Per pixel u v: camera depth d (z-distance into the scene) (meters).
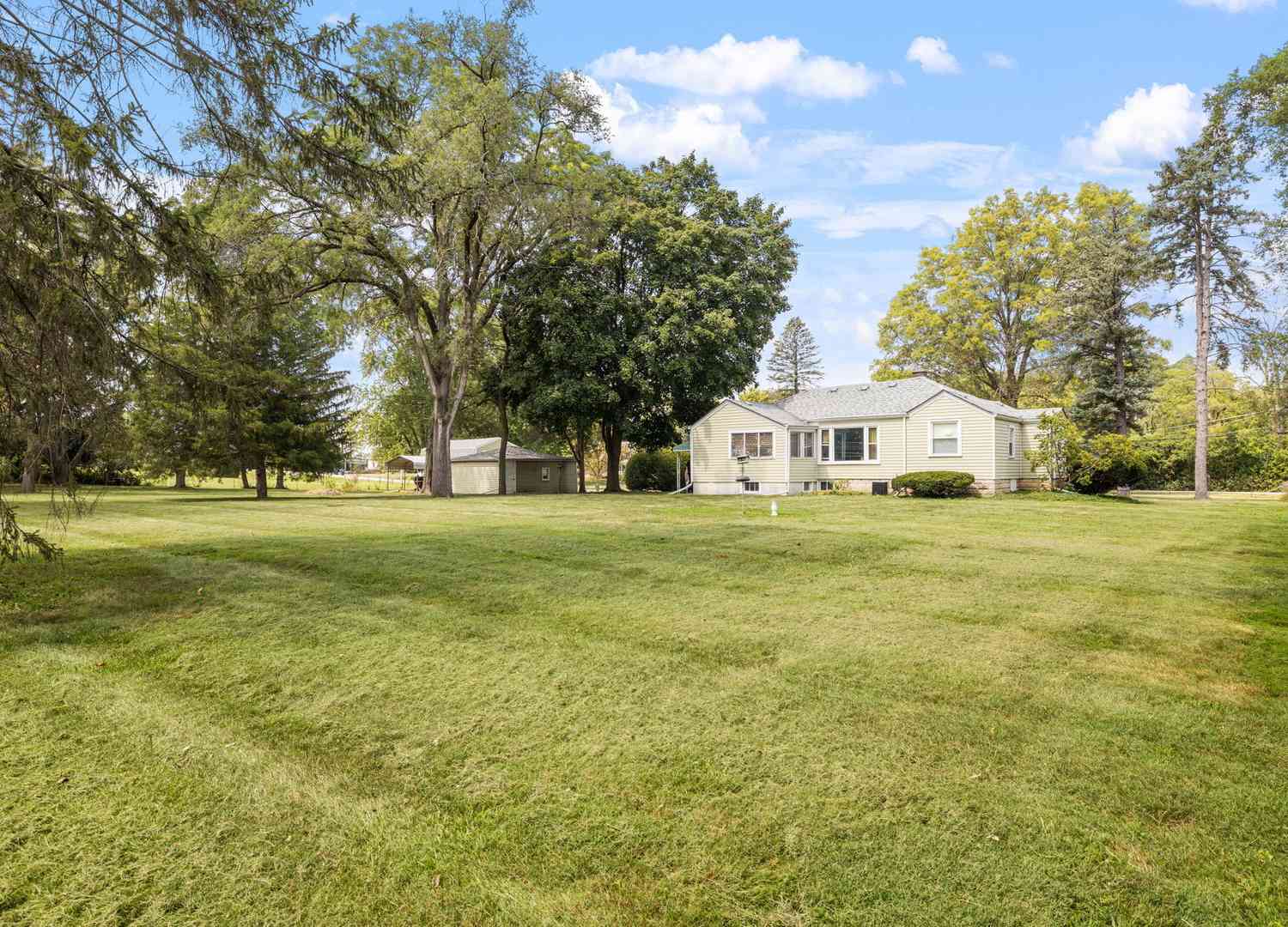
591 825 2.88
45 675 4.65
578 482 38.47
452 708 4.09
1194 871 2.50
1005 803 2.96
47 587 7.06
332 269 23.45
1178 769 3.26
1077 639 5.36
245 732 3.79
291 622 5.82
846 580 7.50
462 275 25.47
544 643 5.26
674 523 13.17
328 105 6.61
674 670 4.68
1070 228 37.38
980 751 3.46
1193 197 23.41
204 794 3.14
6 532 6.12
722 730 3.73
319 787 3.21
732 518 14.33
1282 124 18.69
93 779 3.27
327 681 4.54
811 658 4.88
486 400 32.00
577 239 26.70
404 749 3.59
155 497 25.94
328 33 6.25
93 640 5.39
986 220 38.53
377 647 5.18
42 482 6.32
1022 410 26.59
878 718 3.87
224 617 5.96
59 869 2.59
